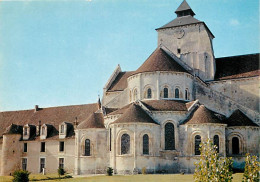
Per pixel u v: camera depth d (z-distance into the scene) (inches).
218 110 2610.7
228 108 2593.5
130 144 2208.4
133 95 2605.8
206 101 2645.2
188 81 2600.9
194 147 2230.6
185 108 2381.9
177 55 3070.9
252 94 2800.2
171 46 3112.7
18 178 1929.1
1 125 3604.8
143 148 2223.2
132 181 1753.2
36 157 3159.5
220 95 2620.6
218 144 2237.9
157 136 2278.5
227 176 941.2
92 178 2011.6
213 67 2970.0
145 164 2190.0
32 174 2920.8
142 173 2162.9
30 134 3272.6
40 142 3171.8
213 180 933.2
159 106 2374.5
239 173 2095.2
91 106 3321.9
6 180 2316.7
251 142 2409.0
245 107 2551.7
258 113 2506.2
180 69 2615.7
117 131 2247.8
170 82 2518.5
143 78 2551.7
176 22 3169.3
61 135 3083.2
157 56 2657.5
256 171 946.1
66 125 3090.6
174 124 2310.5
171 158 2261.3
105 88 3179.1
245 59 3011.8
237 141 2431.1
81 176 2240.4
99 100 3289.9
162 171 2231.8
